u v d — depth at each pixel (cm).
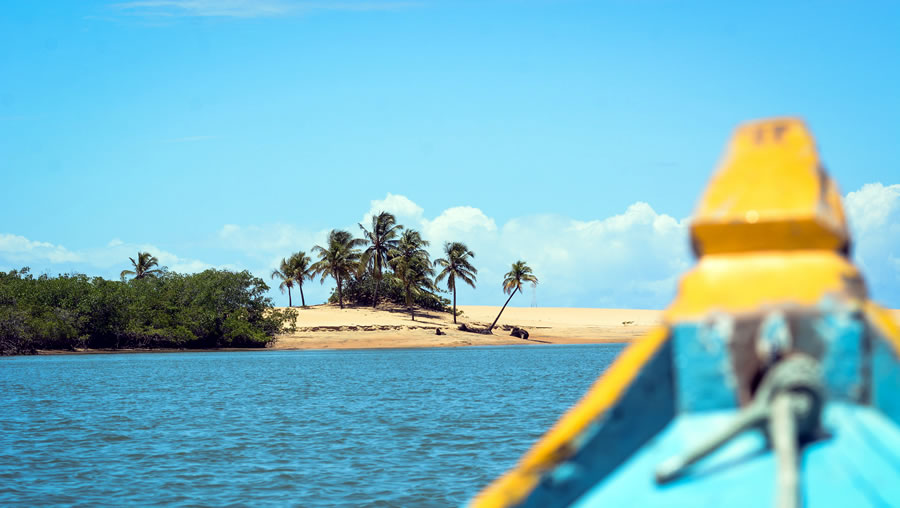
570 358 6444
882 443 203
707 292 216
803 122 229
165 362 6322
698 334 215
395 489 1541
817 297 206
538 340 9844
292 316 8750
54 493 1525
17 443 2128
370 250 9962
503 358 6494
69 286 7719
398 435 2205
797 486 186
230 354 7650
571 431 221
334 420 2555
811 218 205
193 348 8256
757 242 213
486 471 1706
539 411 2750
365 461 1823
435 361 6097
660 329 223
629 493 210
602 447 220
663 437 218
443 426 2375
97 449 2030
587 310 13962
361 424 2444
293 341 8625
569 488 219
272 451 1973
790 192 214
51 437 2239
